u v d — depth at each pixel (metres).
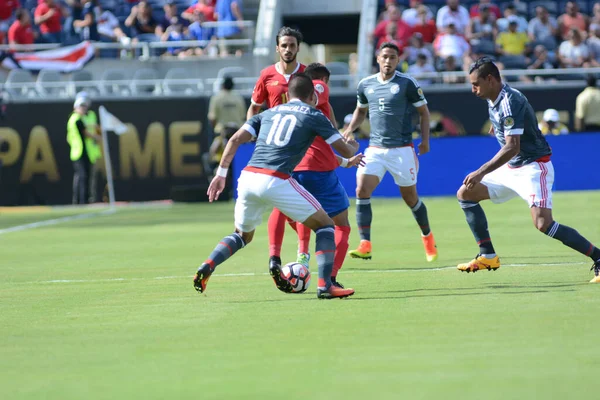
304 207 24.88
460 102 76.38
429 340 19.50
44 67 83.00
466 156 73.62
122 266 35.88
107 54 88.88
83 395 15.84
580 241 26.97
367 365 17.39
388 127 35.31
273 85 30.61
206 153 76.75
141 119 76.88
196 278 25.06
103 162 77.06
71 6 90.56
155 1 97.12
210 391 15.81
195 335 20.89
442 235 44.31
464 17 87.38
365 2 95.00
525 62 83.75
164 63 85.56
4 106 76.38
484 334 19.92
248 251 39.97
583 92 74.56
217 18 88.69
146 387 16.25
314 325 21.62
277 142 24.83
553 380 15.86
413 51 83.69
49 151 76.75
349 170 73.88
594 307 22.88
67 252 42.00
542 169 27.39
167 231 51.12
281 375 16.78
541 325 20.72
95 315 24.25
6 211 72.94
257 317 23.03
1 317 24.41
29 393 16.09
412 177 35.22
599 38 84.75
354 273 31.45
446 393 15.23
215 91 79.81
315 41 109.81
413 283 28.41
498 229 46.31
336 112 76.44
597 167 73.69
